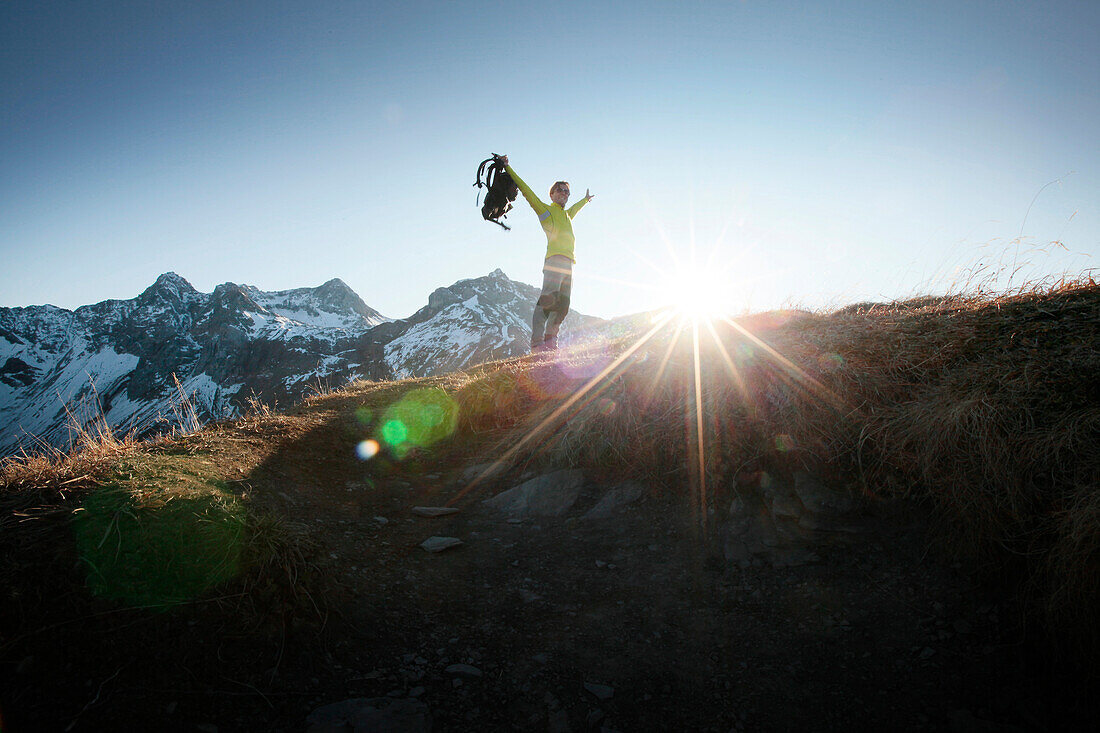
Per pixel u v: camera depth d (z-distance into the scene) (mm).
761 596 3498
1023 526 3156
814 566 3643
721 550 3932
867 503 3850
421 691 2826
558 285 8203
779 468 4328
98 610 2723
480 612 3512
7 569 2746
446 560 4102
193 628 2791
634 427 5117
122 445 4496
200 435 5469
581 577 3855
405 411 6863
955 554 3396
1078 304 4684
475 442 6238
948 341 4684
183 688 2570
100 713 2375
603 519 4496
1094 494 2891
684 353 5977
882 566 3523
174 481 3664
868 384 4422
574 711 2760
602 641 3248
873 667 2930
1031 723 2533
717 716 2738
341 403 7820
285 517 4090
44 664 2479
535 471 5363
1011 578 3150
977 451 3484
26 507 3262
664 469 4766
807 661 3018
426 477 5633
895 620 3170
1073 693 2617
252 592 3035
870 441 4059
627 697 2854
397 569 3920
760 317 7312
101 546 2990
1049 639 2797
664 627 3336
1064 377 3699
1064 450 3250
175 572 2982
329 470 5402
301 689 2729
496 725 2674
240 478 4473
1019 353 4152
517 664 3066
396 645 3148
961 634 3004
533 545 4297
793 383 4695
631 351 6770
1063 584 2762
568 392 6223
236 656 2773
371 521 4594
